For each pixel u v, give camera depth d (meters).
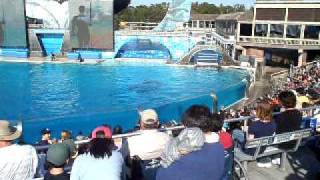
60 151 4.78
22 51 53.06
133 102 31.98
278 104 9.85
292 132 7.28
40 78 41.03
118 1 60.16
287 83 29.38
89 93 34.88
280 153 7.91
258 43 51.09
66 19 56.56
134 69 47.09
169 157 4.07
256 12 51.94
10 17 52.16
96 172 4.40
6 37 52.66
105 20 52.41
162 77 42.84
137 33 54.25
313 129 7.80
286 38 50.53
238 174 6.56
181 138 4.08
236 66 47.66
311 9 48.75
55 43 55.81
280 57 52.47
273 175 7.29
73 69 46.38
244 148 6.90
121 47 54.66
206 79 41.91
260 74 43.97
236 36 53.12
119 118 18.70
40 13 56.59
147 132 5.38
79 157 4.58
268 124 6.92
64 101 31.94
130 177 5.32
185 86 38.50
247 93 33.88
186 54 50.47
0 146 5.07
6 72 43.78
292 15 49.94
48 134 10.16
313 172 7.40
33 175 5.20
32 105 30.53
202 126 4.29
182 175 3.94
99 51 53.44
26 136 16.62
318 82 25.17
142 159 5.27
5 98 32.56
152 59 53.03
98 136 4.92
